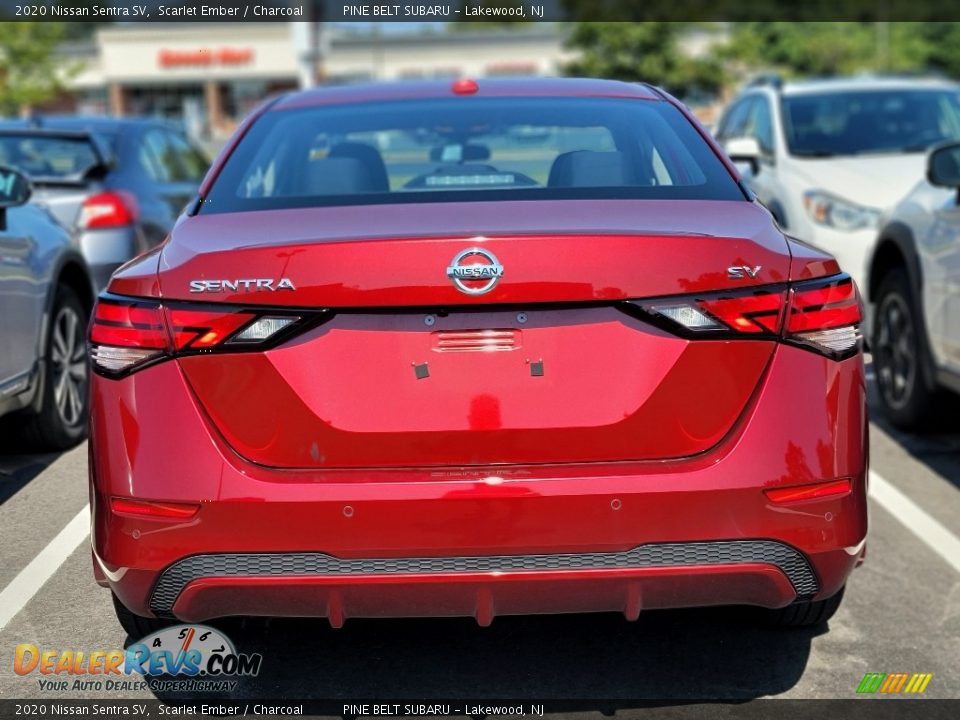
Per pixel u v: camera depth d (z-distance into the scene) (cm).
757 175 835
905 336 562
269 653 338
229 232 289
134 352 270
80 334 542
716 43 4747
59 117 795
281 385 265
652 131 358
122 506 268
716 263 268
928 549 419
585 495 262
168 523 265
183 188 819
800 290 273
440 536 263
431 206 300
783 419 270
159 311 269
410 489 263
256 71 6731
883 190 739
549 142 359
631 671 327
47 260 496
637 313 266
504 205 299
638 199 306
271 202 317
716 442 270
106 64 6694
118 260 660
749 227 288
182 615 275
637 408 267
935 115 840
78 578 385
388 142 362
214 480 264
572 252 263
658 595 271
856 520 277
